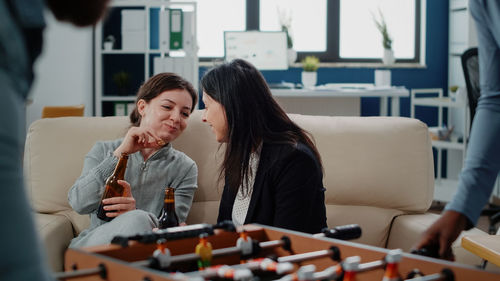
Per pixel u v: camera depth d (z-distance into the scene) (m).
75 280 1.14
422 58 6.61
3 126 0.67
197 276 1.03
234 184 1.88
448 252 1.22
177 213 2.28
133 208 2.08
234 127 1.87
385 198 2.30
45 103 5.21
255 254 1.23
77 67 5.29
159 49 5.55
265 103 1.90
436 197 5.35
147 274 1.00
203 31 6.56
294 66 6.39
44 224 2.17
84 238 1.94
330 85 5.91
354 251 1.19
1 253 0.65
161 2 5.48
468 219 1.19
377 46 6.70
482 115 1.22
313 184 1.80
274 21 6.60
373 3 6.63
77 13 0.86
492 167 1.20
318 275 1.02
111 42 5.61
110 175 2.17
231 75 1.88
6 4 0.72
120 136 2.40
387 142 2.34
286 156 1.81
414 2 6.64
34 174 2.37
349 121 2.43
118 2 5.42
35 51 0.77
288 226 1.77
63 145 2.39
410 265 1.14
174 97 2.26
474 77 4.42
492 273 1.05
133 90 5.93
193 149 2.43
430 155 2.35
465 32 6.16
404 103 6.63
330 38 6.63
